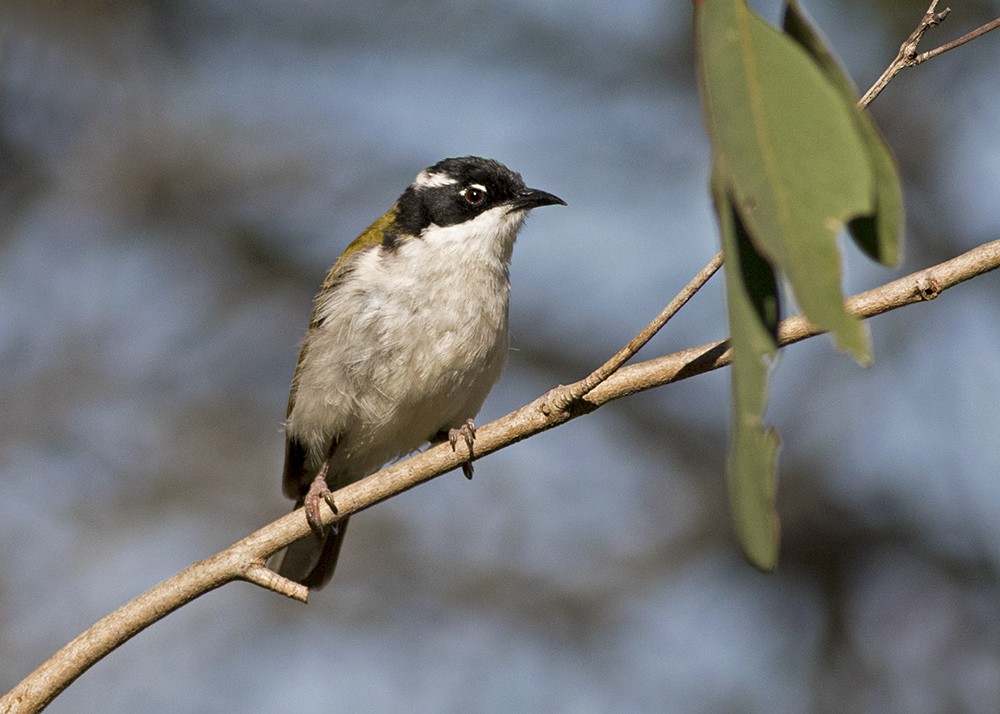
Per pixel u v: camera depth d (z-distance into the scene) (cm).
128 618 595
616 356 579
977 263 557
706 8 366
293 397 938
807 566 1512
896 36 1519
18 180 1630
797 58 361
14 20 1598
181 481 1523
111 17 1638
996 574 1468
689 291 566
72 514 1489
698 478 1617
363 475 948
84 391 1577
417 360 863
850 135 355
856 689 1427
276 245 1683
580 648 1458
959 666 1427
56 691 580
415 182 923
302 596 606
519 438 629
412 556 1481
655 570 1534
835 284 351
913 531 1503
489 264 888
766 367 371
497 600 1470
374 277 877
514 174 916
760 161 357
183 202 1666
